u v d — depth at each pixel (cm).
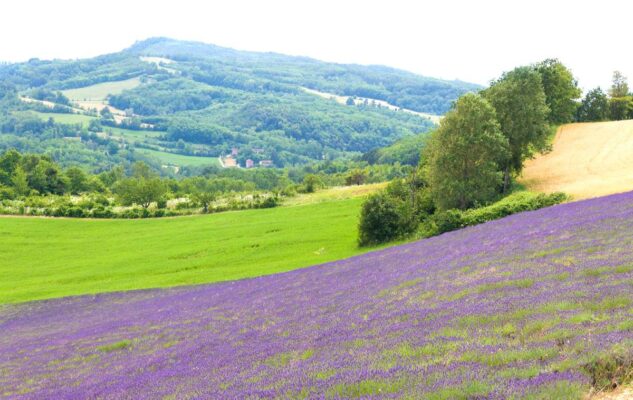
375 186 13475
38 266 8606
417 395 1118
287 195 13900
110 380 2139
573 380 1073
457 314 1862
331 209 10731
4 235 10806
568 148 10144
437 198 6988
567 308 1645
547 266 2338
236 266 6894
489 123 6831
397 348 1584
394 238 6712
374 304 2441
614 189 6203
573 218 3666
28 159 19838
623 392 1045
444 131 7006
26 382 2538
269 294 3688
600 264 2159
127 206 13962
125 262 8138
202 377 1798
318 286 3547
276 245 7912
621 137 10244
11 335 4319
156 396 1669
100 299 5531
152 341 2914
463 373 1212
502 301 1903
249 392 1408
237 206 12669
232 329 2691
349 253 6475
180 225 11338
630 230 2803
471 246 3569
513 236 3503
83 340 3403
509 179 8181
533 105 7700
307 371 1518
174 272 7094
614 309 1541
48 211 12756
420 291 2470
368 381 1268
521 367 1207
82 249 9750
